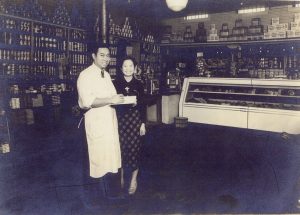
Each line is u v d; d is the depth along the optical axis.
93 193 3.30
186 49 8.62
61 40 6.17
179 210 3.13
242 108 6.36
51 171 4.20
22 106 5.30
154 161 4.62
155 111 7.17
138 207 3.17
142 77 7.11
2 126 4.79
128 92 3.14
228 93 6.70
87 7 6.53
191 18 8.65
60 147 5.29
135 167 3.35
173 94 7.34
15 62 5.29
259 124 6.16
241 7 7.72
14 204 3.22
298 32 6.54
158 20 8.69
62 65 6.12
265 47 7.37
